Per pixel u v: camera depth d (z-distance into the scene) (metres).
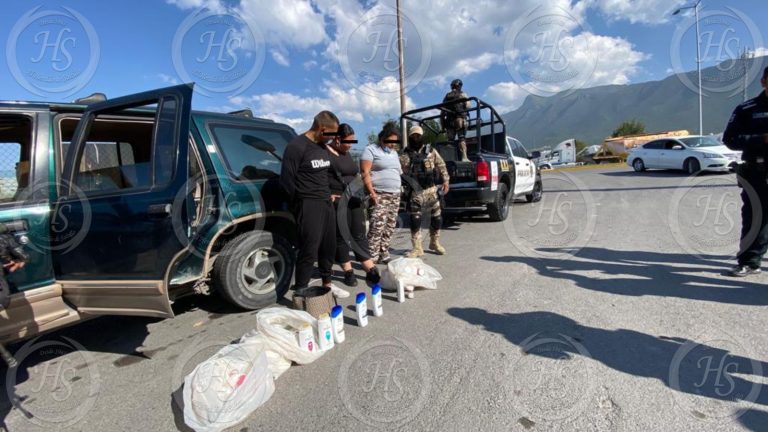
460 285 3.83
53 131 2.96
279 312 2.63
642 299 3.18
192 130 3.25
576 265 4.20
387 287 3.85
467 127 7.79
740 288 3.29
